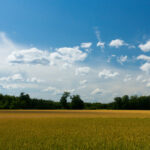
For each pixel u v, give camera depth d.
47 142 10.00
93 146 9.08
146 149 8.52
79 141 10.32
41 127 16.95
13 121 23.59
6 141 10.26
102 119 26.91
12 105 101.69
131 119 26.72
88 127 16.91
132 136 11.89
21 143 9.80
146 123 20.75
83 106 105.31
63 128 16.23
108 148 8.74
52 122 21.98
